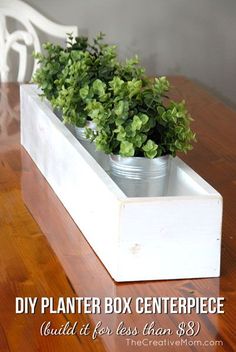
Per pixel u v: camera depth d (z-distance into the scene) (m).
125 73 2.11
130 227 1.60
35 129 2.24
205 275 1.65
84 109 1.92
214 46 3.86
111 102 1.78
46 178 2.16
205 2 3.78
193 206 1.61
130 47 3.76
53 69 2.20
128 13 3.71
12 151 2.39
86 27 3.68
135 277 1.63
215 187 2.13
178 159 1.86
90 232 1.79
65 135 1.96
